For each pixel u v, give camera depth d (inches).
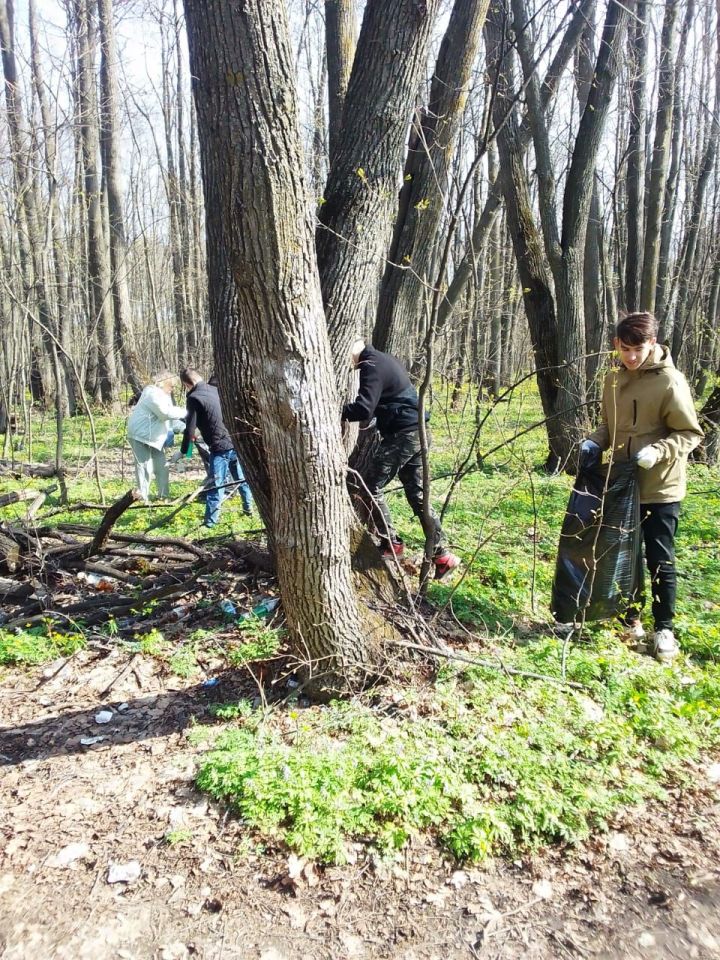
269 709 149.3
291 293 120.2
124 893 107.7
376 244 181.5
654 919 101.3
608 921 101.4
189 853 114.0
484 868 110.6
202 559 222.1
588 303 558.3
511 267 631.8
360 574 168.1
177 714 154.4
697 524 281.4
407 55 168.4
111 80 741.3
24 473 461.7
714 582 219.3
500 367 656.4
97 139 653.9
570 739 132.8
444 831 115.1
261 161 110.9
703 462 413.4
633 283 486.3
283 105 111.0
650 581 188.1
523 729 133.0
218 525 302.7
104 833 119.0
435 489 335.9
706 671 162.7
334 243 178.1
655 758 130.4
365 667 152.6
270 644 170.1
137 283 1071.6
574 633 176.9
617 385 173.0
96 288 756.0
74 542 246.4
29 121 497.7
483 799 120.9
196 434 338.0
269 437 132.3
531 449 451.5
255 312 121.4
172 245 933.8
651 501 169.9
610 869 109.7
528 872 110.0
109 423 725.9
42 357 821.9
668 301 612.1
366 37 171.2
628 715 142.6
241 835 116.8
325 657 148.3
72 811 124.4
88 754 141.9
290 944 99.3
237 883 108.8
